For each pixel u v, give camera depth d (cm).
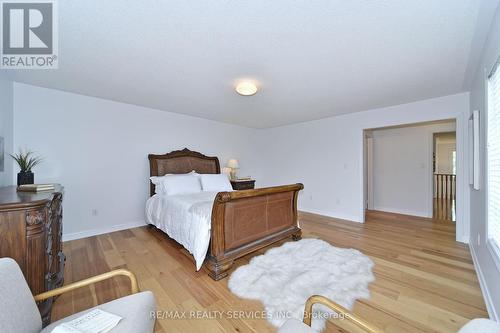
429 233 346
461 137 306
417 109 347
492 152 170
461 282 201
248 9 141
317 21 153
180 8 140
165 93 310
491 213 172
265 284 197
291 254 262
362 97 327
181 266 235
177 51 194
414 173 473
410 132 478
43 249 141
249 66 223
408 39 175
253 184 502
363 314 159
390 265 234
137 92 306
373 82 267
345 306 166
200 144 471
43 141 290
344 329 146
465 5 137
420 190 466
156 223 334
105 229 344
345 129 439
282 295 180
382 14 145
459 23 155
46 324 137
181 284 201
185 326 149
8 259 95
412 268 227
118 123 356
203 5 137
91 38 174
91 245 292
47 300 144
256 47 187
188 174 407
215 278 206
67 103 308
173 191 345
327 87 284
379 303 171
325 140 473
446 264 236
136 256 259
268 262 243
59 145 303
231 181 476
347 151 437
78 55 202
